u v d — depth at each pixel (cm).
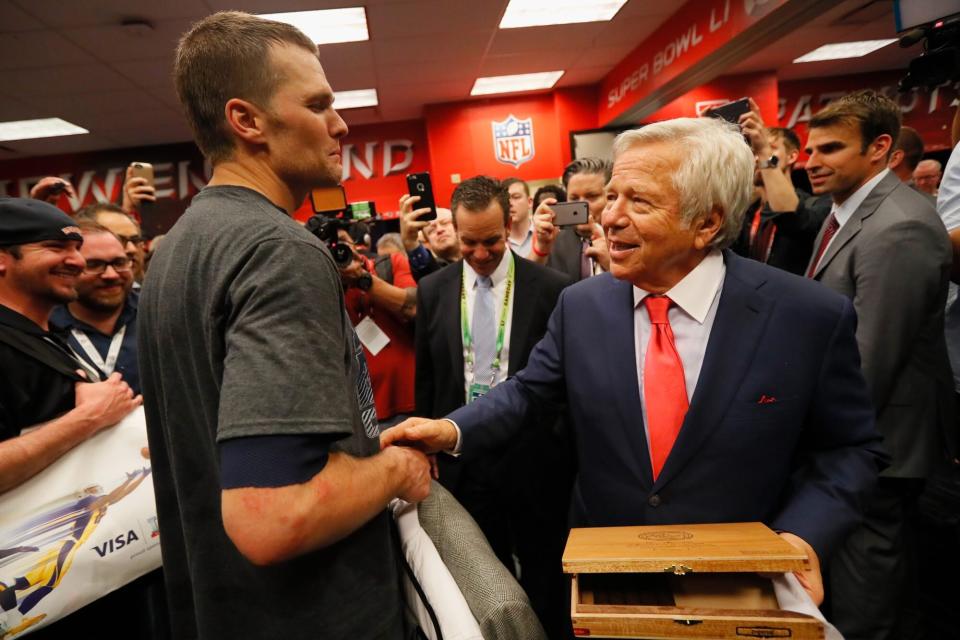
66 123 574
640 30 507
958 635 166
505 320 174
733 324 90
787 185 210
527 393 115
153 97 527
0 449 101
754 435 87
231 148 75
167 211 702
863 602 155
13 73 434
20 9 344
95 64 436
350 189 750
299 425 57
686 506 90
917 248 142
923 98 753
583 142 626
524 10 450
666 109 681
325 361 61
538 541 169
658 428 93
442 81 599
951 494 217
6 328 122
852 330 89
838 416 89
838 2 326
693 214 86
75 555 105
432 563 83
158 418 80
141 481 116
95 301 177
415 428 99
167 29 392
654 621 64
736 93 697
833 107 163
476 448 109
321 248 68
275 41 74
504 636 78
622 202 88
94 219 211
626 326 99
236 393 57
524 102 708
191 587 84
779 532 84
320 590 70
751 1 359
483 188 163
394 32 454
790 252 216
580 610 66
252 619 72
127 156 694
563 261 245
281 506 56
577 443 105
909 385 147
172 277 71
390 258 244
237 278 63
